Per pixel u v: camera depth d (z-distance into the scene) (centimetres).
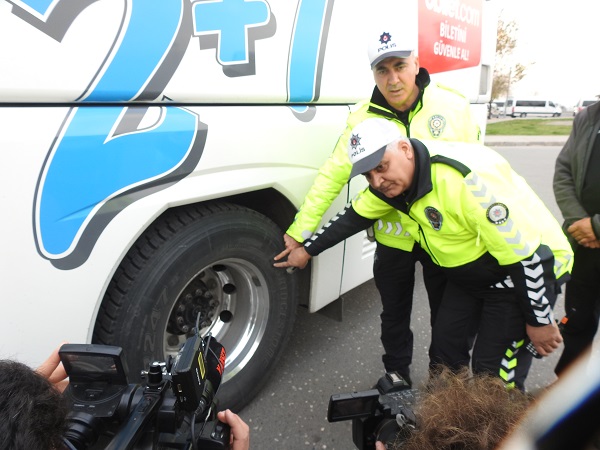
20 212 119
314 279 221
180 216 161
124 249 141
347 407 104
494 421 74
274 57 174
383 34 172
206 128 155
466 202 132
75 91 125
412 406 98
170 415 84
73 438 78
